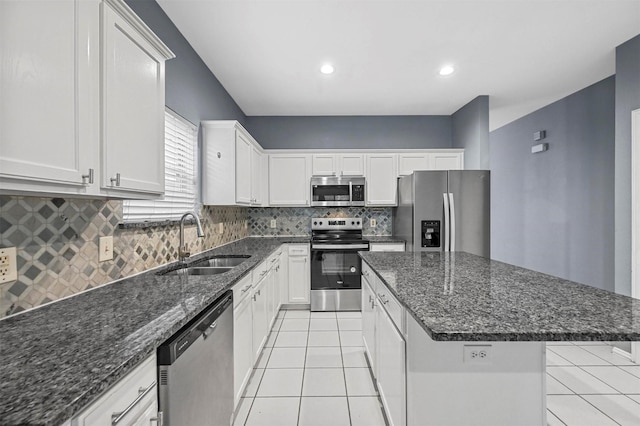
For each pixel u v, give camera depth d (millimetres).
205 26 2400
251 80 3391
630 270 2668
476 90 3730
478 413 1277
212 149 2920
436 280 1620
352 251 3914
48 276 1274
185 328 1155
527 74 3312
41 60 897
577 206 3896
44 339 923
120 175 1233
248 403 2016
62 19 967
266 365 2504
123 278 1744
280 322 3486
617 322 1004
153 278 1753
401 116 4613
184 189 2629
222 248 3160
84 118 1052
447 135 4613
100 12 1137
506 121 5082
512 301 1243
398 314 1452
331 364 2512
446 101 4070
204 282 1634
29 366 766
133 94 1335
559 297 1300
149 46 1446
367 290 2432
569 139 3979
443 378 1276
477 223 3621
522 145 4859
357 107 4285
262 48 2730
